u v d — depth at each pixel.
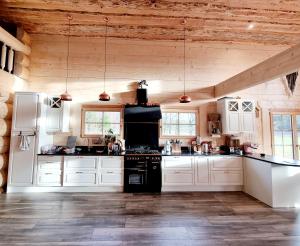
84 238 2.85
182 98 4.81
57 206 4.06
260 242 2.78
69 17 5.06
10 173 4.94
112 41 6.05
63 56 5.93
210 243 2.75
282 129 6.21
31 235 2.92
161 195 4.84
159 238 2.87
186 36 5.91
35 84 5.82
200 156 5.23
